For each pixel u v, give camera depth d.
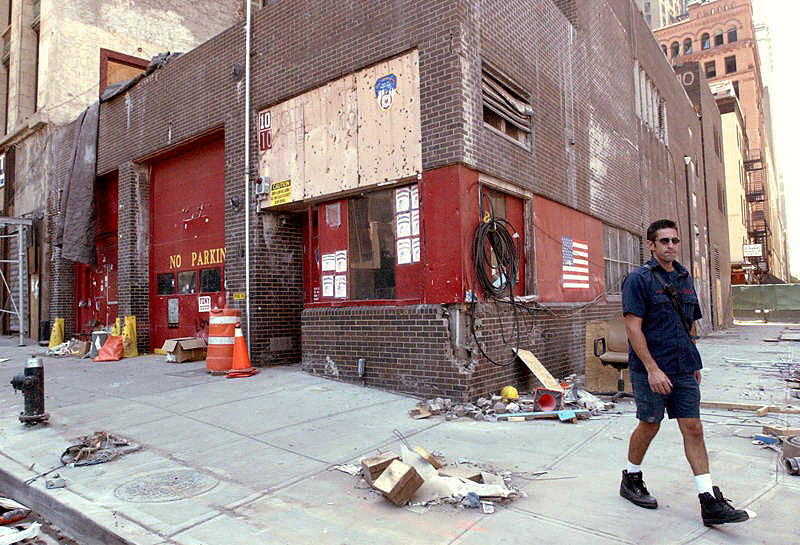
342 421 6.06
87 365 10.69
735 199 41.44
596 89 12.08
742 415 6.32
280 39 9.25
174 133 11.41
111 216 13.98
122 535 3.49
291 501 3.97
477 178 7.41
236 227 9.80
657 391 3.48
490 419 6.12
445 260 7.05
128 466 4.84
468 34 7.34
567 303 9.89
